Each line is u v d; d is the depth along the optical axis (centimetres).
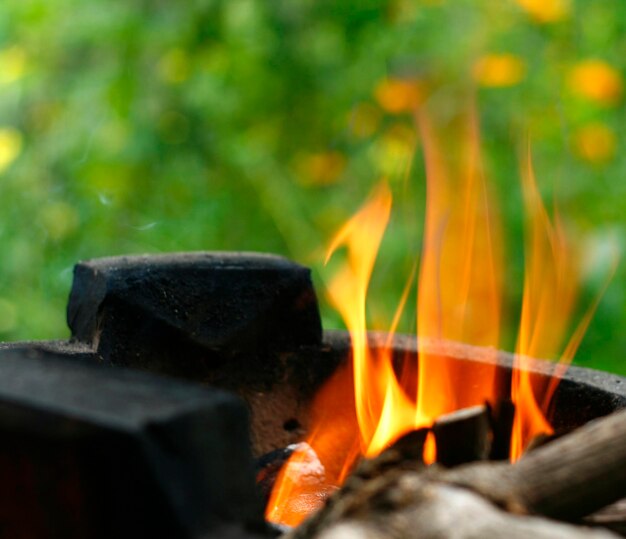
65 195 362
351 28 356
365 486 113
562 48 347
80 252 359
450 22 346
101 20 352
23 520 114
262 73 355
